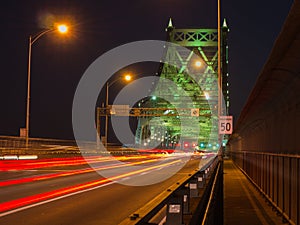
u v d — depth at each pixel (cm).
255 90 1331
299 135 1052
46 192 1778
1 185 2066
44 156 4650
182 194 741
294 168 1094
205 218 641
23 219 1120
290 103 1190
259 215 1399
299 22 722
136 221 360
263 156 1867
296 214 1050
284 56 951
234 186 2458
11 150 4450
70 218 1139
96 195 1683
